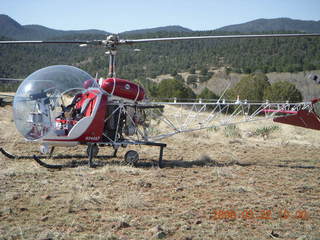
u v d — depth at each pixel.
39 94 9.61
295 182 9.77
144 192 7.97
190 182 9.10
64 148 13.27
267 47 93.69
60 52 79.31
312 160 13.66
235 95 39.34
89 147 11.11
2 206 6.59
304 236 5.70
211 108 26.66
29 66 63.62
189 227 5.96
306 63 77.62
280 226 6.27
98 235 5.43
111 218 6.20
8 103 25.31
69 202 6.91
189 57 92.06
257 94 38.81
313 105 13.34
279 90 38.34
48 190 7.66
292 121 13.54
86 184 8.23
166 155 13.12
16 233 5.40
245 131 22.02
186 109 28.44
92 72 62.97
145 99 11.35
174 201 7.46
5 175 8.71
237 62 86.62
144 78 71.44
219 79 76.50
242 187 8.59
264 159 13.43
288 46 92.69
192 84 73.81
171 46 99.12
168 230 5.75
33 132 9.58
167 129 19.70
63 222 5.97
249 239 5.57
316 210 7.30
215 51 96.06
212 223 6.26
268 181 9.71
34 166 9.78
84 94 10.52
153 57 90.50
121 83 10.58
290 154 14.95
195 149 14.84
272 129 21.33
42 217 6.12
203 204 7.35
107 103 10.48
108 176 9.20
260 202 7.67
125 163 10.73
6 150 12.20
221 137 18.75
